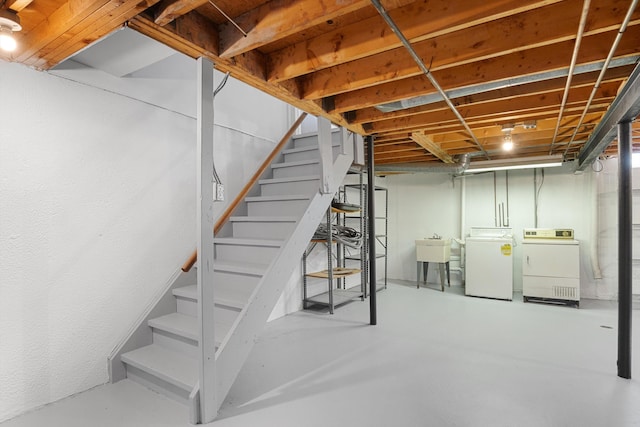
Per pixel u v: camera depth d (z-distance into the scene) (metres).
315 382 2.58
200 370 2.07
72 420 2.09
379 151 4.87
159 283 3.00
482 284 5.39
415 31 1.85
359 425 2.04
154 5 1.66
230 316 2.70
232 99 3.85
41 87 2.26
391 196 7.12
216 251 3.42
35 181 2.24
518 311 4.59
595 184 5.40
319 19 1.67
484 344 3.35
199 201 2.07
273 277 2.64
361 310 4.64
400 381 2.59
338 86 2.54
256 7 1.87
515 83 2.44
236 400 2.33
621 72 2.38
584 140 4.36
